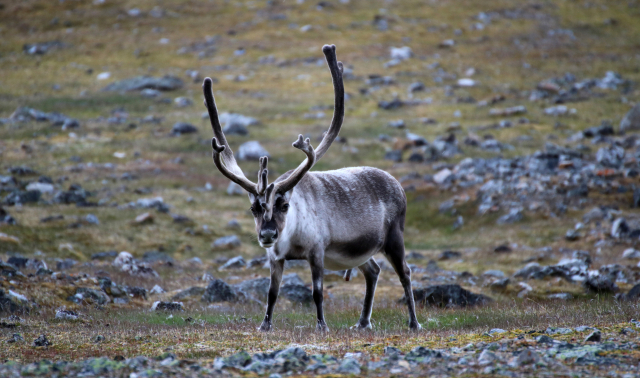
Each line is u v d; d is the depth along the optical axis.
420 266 88.94
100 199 124.12
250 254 100.50
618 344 25.42
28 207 113.00
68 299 52.66
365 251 39.34
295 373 21.73
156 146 174.38
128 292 59.59
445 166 153.25
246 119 199.38
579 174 129.00
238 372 21.89
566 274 71.12
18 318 42.41
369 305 41.34
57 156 158.88
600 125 197.38
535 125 198.88
